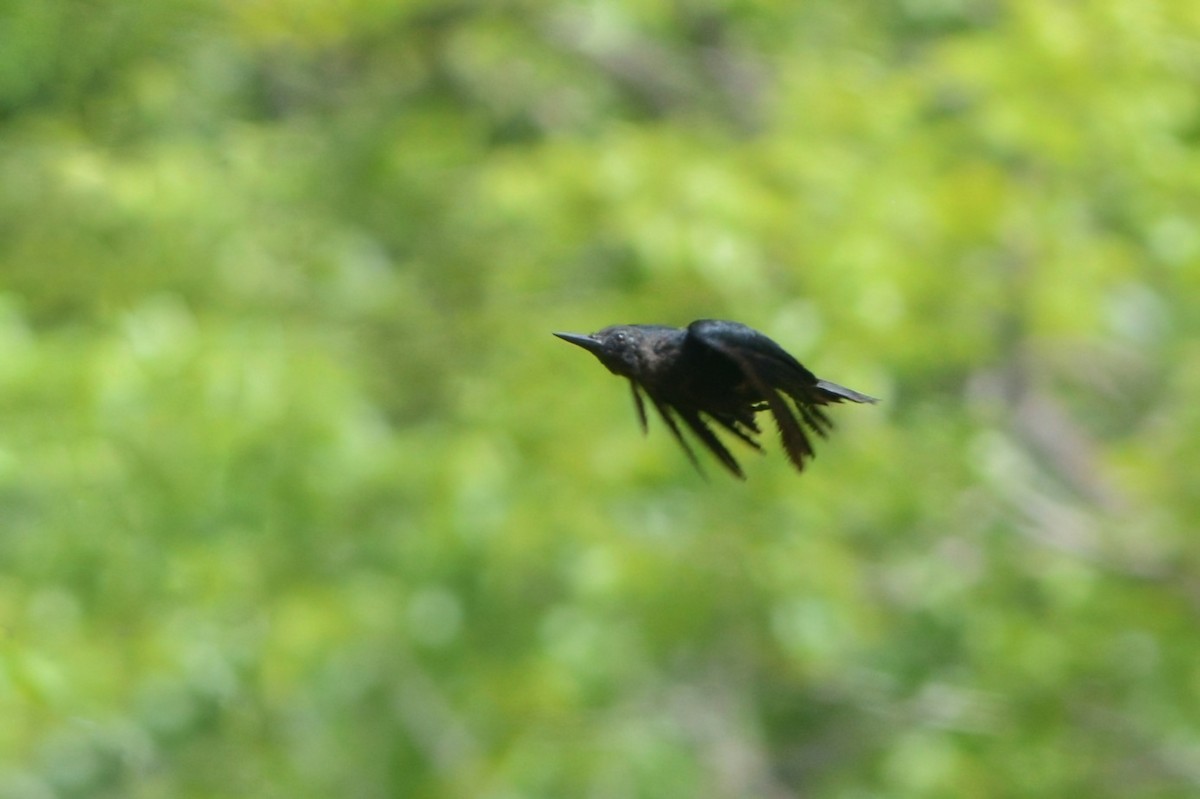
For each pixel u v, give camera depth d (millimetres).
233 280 13711
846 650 13000
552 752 12969
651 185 11984
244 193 14320
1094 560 12898
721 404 5805
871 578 13086
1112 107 11727
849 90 12602
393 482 12289
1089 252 12281
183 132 14820
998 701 13000
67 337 11852
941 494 12555
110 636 11703
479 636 12766
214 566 11781
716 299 12320
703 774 14453
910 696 13266
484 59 15695
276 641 12094
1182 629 12875
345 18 13906
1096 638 12859
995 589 12938
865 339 11828
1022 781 12938
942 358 12398
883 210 11867
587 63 16922
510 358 13391
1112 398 14750
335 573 12406
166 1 13570
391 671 13109
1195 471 12891
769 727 14953
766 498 12266
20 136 13453
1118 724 13000
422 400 14414
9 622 10742
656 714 14016
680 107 16953
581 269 13828
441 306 14625
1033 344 13523
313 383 12008
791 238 12070
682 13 16078
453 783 13203
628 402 12516
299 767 13117
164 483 11609
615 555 11977
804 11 15492
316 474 11938
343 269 14453
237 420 11609
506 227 14492
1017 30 11859
